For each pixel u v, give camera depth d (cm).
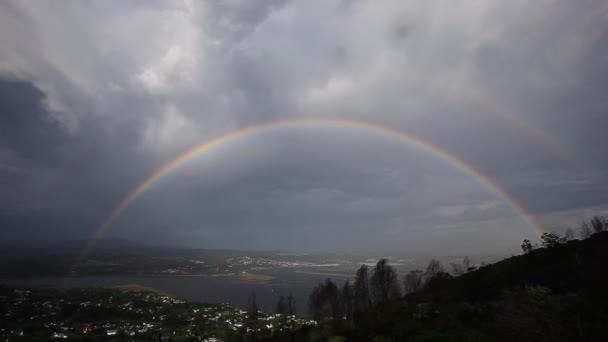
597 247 4325
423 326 3272
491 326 2848
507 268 4547
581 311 2594
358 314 5297
